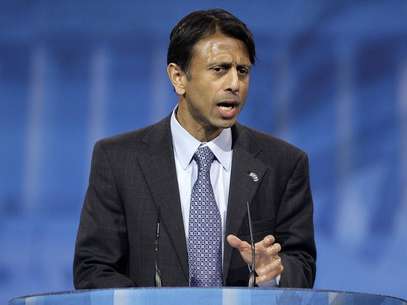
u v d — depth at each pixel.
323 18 12.17
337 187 12.07
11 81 12.23
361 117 12.12
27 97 12.20
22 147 12.14
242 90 6.25
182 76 6.49
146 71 12.15
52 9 12.26
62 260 12.10
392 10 12.14
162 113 12.11
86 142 12.12
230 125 6.29
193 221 6.39
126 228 6.55
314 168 12.11
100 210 6.58
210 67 6.20
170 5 12.20
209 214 6.40
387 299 4.32
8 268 12.12
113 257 6.47
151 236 6.38
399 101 12.10
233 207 6.42
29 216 12.09
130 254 6.47
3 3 12.41
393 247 11.98
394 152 12.05
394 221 12.01
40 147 12.13
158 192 6.47
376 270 11.99
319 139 12.11
